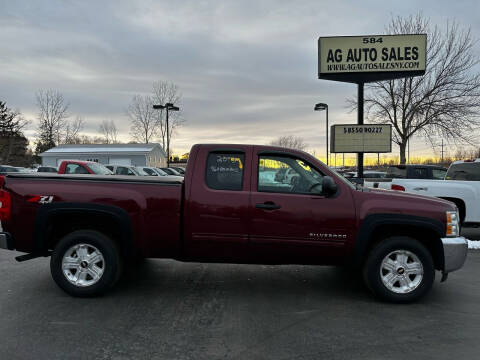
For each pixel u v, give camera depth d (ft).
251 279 18.11
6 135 169.07
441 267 14.84
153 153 131.34
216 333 11.99
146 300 15.02
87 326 12.44
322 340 11.54
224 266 20.53
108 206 14.83
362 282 17.74
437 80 69.72
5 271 19.22
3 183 15.30
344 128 51.19
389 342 11.42
